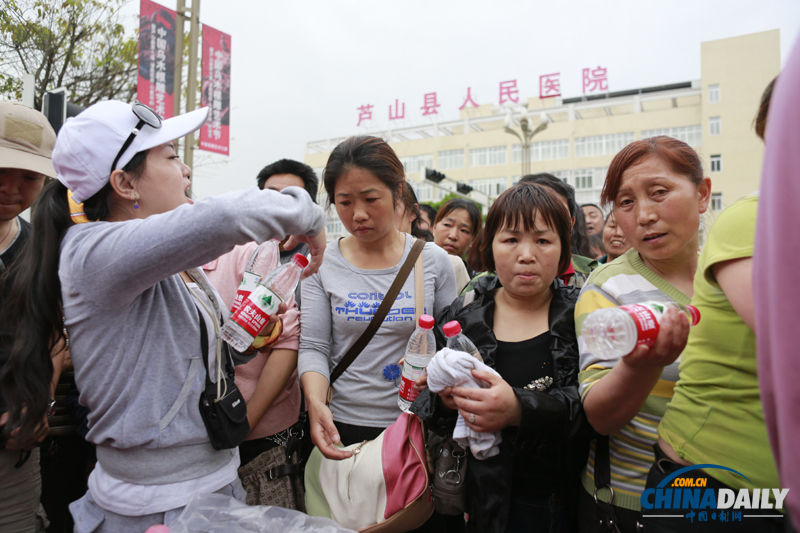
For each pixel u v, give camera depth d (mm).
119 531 1104
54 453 1859
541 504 1382
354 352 1679
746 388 952
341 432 1686
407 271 1727
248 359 1582
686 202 1227
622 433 1282
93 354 1062
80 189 1089
